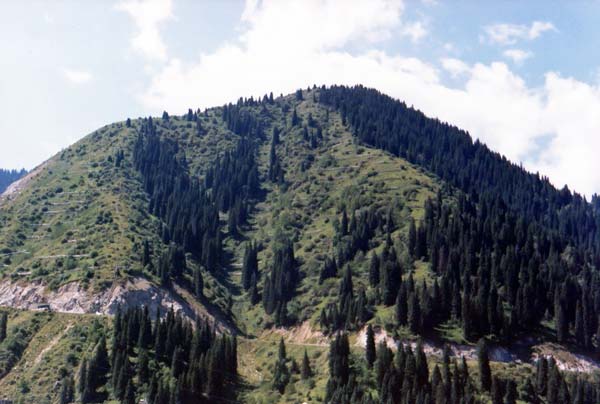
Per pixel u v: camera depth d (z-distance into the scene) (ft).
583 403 564.30
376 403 532.73
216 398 593.42
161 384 556.51
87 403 565.53
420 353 570.46
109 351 621.31
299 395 592.19
